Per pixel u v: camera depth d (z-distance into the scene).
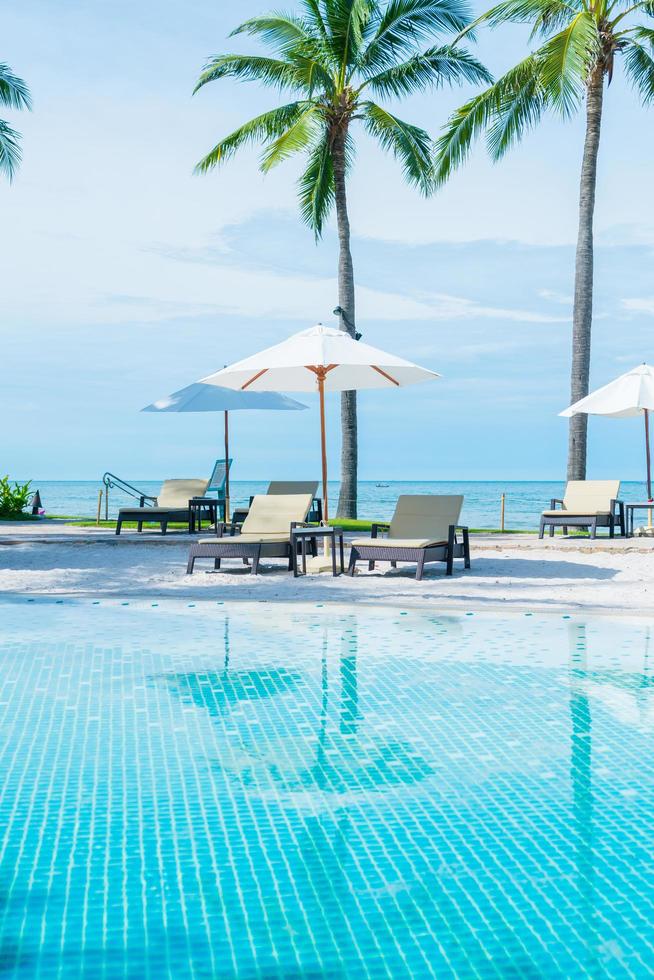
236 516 13.14
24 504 20.62
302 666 5.86
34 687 5.38
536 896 2.80
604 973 2.38
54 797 3.66
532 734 4.45
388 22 20.17
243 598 8.50
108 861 3.07
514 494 92.56
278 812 3.49
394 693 5.21
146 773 3.93
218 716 4.79
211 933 2.59
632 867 3.00
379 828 3.33
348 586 9.61
